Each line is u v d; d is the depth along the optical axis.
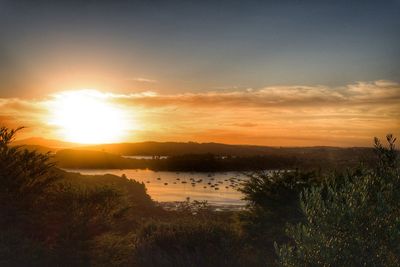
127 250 10.73
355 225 4.62
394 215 4.68
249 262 10.09
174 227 11.43
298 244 4.87
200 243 10.66
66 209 10.20
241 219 12.21
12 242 9.33
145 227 12.01
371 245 4.52
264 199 11.72
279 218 11.34
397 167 5.29
